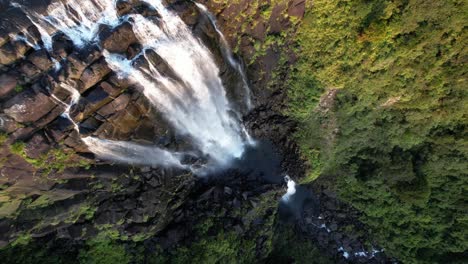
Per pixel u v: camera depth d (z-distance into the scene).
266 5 26.56
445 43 24.66
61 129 22.70
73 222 27.28
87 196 26.62
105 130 24.50
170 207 30.30
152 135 27.14
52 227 26.69
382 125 30.42
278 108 32.06
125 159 26.83
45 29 20.62
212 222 29.89
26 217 25.34
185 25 24.83
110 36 22.11
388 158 31.72
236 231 30.33
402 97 28.14
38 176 23.66
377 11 24.75
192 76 27.28
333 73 28.58
